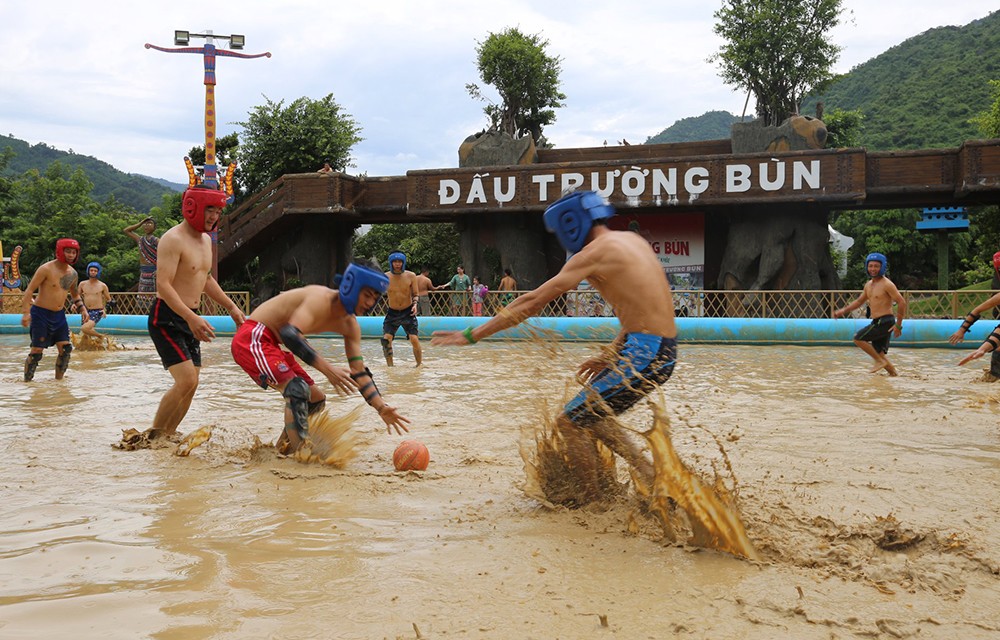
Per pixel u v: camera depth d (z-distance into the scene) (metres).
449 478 4.35
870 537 3.25
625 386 3.60
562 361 4.10
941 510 3.67
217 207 5.63
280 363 4.89
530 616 2.50
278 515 3.64
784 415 6.47
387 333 10.90
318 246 23.75
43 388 8.48
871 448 5.10
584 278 3.69
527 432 5.25
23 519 3.59
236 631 2.38
